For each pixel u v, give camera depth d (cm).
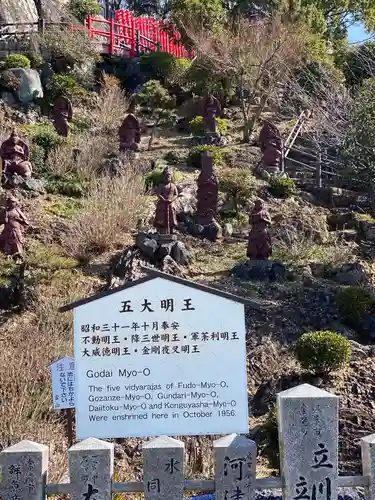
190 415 619
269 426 952
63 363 775
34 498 573
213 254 1521
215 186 1622
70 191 1792
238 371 625
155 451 579
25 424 877
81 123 2333
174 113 2564
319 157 1917
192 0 2769
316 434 580
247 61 2398
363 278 1395
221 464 582
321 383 1004
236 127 2423
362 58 2636
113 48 2938
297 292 1296
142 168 1953
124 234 1561
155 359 626
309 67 2516
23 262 1408
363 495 689
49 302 1266
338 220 1706
